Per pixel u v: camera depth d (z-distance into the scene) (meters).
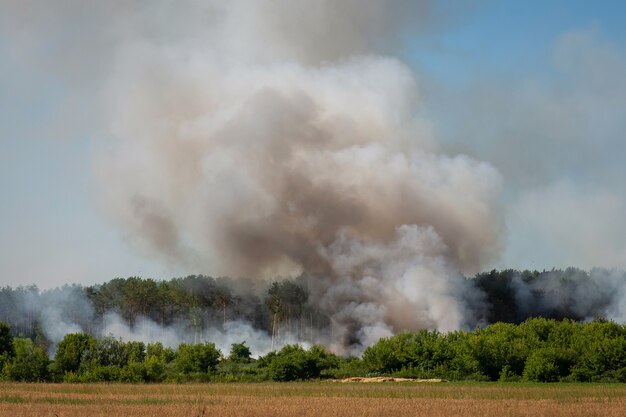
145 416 49.16
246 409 53.09
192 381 91.62
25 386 78.69
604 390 71.44
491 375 96.12
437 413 50.34
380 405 56.22
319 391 72.38
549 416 48.75
